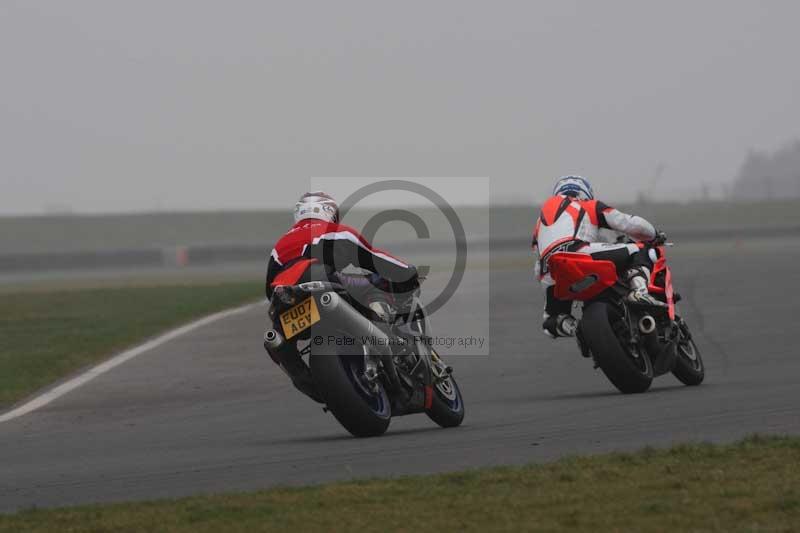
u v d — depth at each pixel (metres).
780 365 38.91
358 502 18.56
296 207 27.27
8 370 45.00
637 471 19.84
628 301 31.73
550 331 33.88
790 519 16.19
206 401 37.28
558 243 32.78
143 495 21.23
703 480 18.81
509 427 27.72
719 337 47.75
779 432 24.02
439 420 28.61
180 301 72.12
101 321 62.16
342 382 26.02
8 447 30.14
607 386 35.78
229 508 18.53
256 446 27.30
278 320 26.34
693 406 29.11
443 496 18.69
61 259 144.12
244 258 148.38
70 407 37.06
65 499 21.44
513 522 16.70
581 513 17.02
